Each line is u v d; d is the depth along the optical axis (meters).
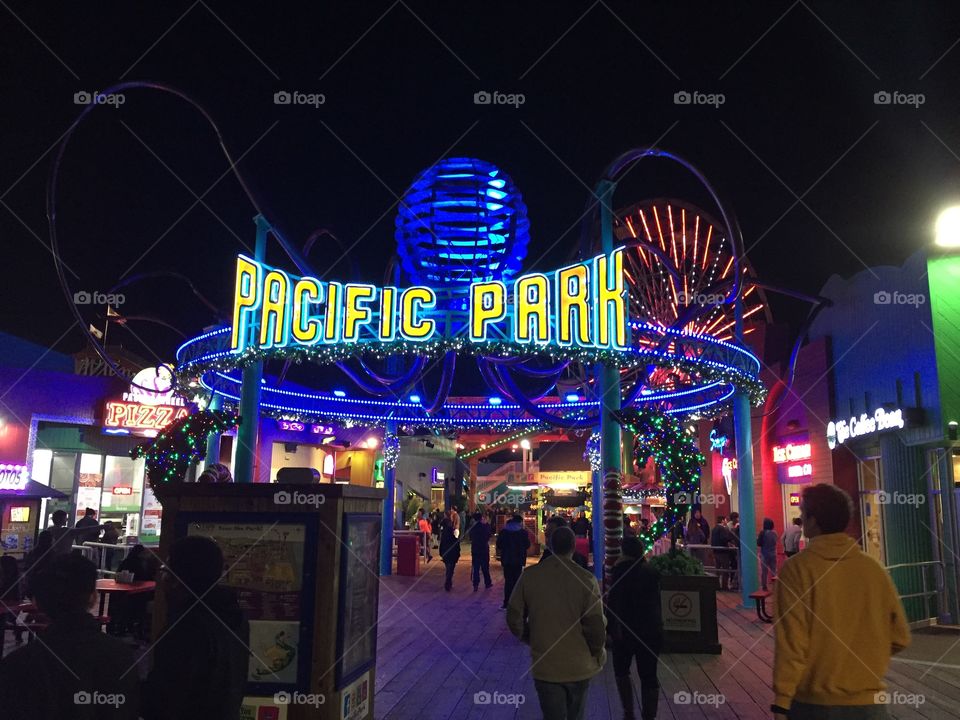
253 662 5.12
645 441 11.72
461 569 23.00
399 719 7.14
